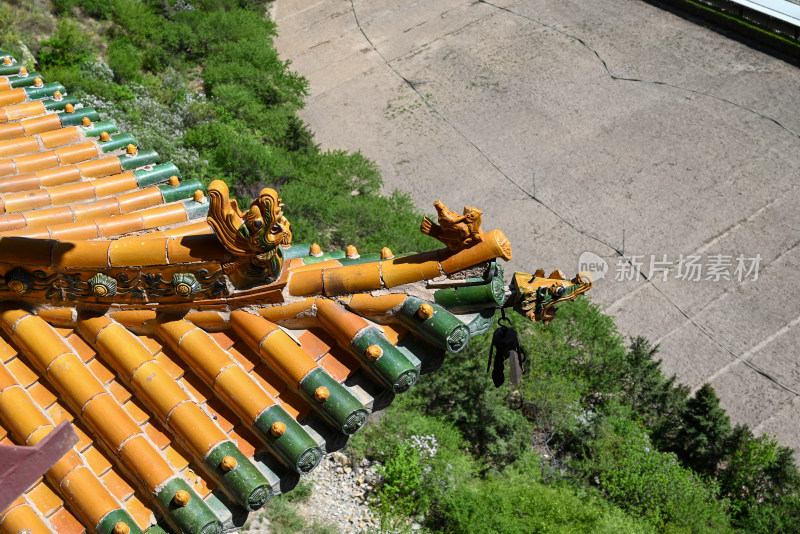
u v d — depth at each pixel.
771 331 31.45
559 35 47.31
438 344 6.68
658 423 26.78
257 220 6.36
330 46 48.88
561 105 42.91
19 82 11.24
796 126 40.19
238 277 6.80
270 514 19.73
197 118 35.78
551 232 35.97
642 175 38.53
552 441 25.78
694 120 41.03
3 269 6.80
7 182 9.01
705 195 37.19
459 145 41.06
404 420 23.34
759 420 28.61
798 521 23.62
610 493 23.62
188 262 6.70
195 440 6.43
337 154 37.31
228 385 6.66
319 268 7.23
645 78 43.72
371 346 6.63
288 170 33.88
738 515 24.72
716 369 30.27
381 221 31.80
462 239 6.57
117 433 6.47
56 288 6.89
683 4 47.62
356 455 22.52
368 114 43.38
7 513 6.22
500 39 47.94
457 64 46.34
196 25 43.25
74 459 6.50
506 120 42.34
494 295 6.61
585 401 27.03
